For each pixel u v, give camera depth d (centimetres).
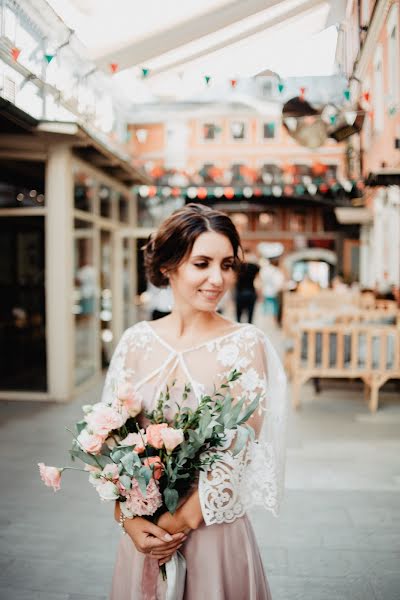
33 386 689
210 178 1551
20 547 308
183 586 140
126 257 1022
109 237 898
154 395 148
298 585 270
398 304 929
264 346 151
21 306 685
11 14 508
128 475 129
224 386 136
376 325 689
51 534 324
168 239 144
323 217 3009
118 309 946
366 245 1599
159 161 1762
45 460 451
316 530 329
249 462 142
